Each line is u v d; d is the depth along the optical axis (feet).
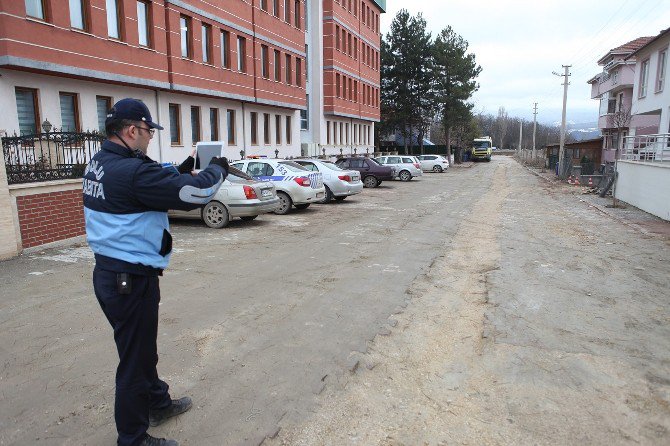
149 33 57.52
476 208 52.95
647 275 23.47
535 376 13.03
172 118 64.59
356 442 10.15
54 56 43.73
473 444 10.12
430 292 20.70
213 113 74.64
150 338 9.58
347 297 19.86
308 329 16.28
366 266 25.38
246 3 78.79
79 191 30.63
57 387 12.32
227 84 73.82
